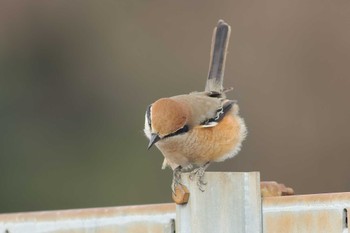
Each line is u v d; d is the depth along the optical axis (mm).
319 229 5605
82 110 16859
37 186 16297
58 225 6766
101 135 16562
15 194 16250
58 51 17109
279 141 14305
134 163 16109
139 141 16250
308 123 14266
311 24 14641
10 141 16562
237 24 15031
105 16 16938
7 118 16719
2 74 16969
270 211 5629
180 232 5859
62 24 17109
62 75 17047
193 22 16000
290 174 14109
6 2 17109
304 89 14461
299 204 5633
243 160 14352
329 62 14461
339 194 5586
